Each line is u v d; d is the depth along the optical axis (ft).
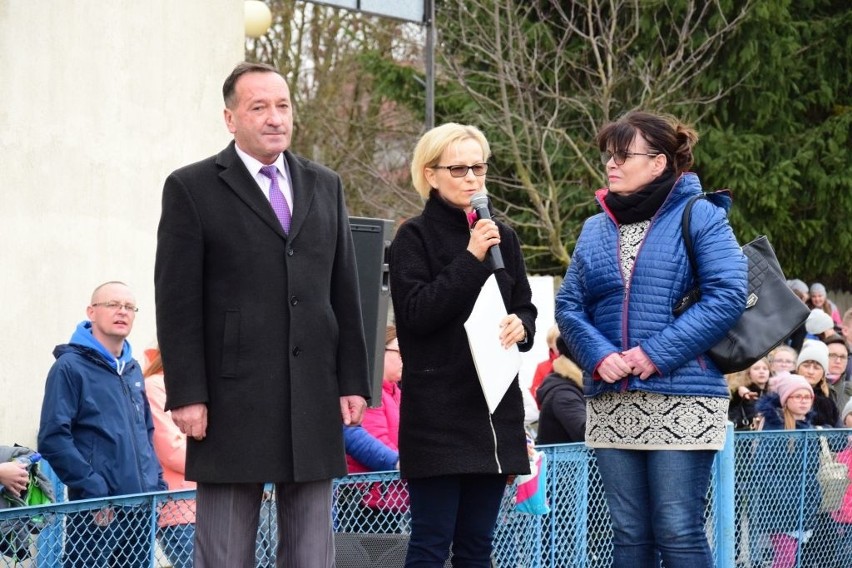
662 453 16.79
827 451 23.58
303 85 78.13
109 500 15.93
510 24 57.36
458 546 16.37
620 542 17.25
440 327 15.97
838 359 33.06
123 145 27.63
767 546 22.66
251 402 14.38
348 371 15.17
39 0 25.45
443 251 16.31
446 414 15.84
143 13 28.14
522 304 16.87
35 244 25.31
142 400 20.61
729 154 58.39
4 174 24.59
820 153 60.95
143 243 28.25
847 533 23.75
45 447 19.38
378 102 76.74
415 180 16.75
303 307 14.65
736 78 59.72
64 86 26.07
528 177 57.77
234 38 31.04
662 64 59.06
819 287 47.62
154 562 16.48
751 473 22.36
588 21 56.70
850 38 61.26
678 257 17.06
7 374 24.58
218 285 14.55
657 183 17.38
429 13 38.63
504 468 15.84
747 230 59.06
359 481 18.75
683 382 16.79
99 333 20.35
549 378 24.03
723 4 58.90
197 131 29.94
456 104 63.21
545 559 20.43
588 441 17.66
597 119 60.29
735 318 16.72
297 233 14.76
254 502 14.82
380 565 18.53
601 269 17.51
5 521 14.78
